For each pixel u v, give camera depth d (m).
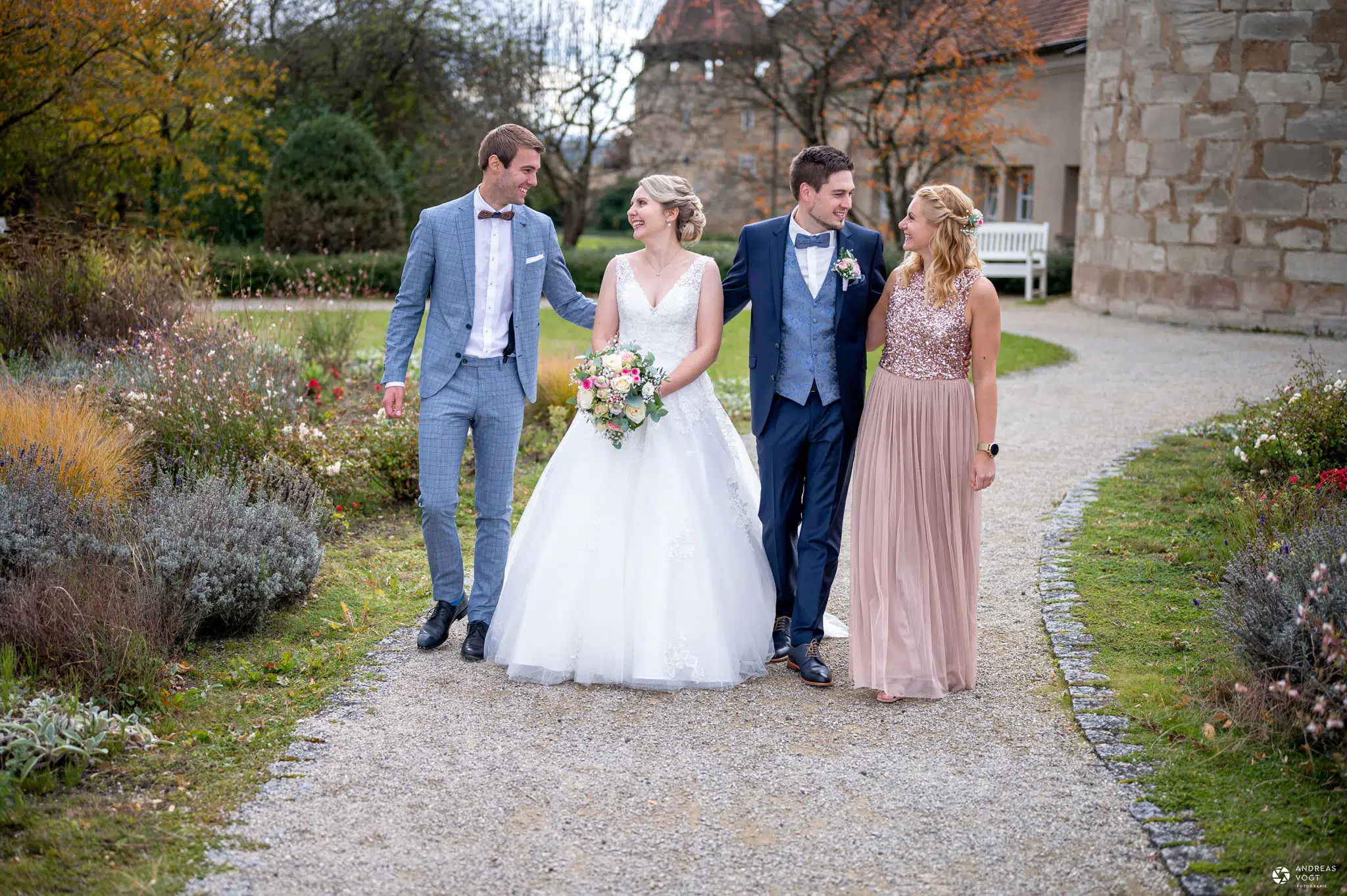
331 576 4.59
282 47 20.22
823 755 3.06
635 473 3.64
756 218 24.78
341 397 7.00
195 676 3.55
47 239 8.18
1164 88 12.77
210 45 13.38
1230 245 12.43
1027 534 5.18
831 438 3.66
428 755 3.04
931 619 3.46
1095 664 3.61
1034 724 3.24
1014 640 3.91
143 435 5.12
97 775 2.85
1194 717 3.16
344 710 3.32
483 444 3.85
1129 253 13.57
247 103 16.58
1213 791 2.77
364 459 5.66
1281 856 2.46
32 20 9.88
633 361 3.52
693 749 3.10
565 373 7.57
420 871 2.47
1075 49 16.31
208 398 5.43
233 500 4.26
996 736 3.17
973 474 3.49
